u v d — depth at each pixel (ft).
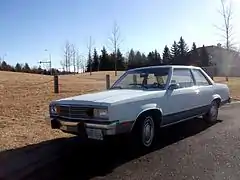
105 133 17.78
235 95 57.26
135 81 24.34
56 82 48.26
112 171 16.19
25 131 24.11
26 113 31.14
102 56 286.46
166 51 324.19
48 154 18.81
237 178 15.02
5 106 34.53
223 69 208.23
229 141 22.26
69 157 18.49
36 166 16.80
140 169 16.47
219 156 18.63
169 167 16.75
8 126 25.46
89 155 18.92
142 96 19.85
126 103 18.62
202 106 26.48
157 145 21.36
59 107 19.89
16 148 19.75
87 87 59.52
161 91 21.63
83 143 21.52
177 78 24.14
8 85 57.11
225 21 94.38
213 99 28.17
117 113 18.03
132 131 19.62
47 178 15.17
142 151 19.83
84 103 18.65
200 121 29.76
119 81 25.23
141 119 19.83
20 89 51.60
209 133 24.95
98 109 18.03
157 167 16.78
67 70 201.05
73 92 49.62
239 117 32.68
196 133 24.98
